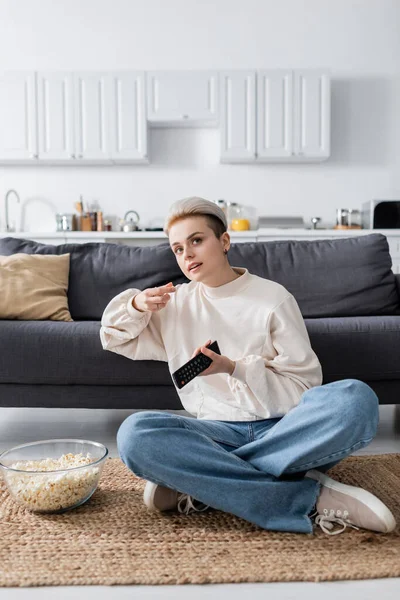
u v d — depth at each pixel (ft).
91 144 15.46
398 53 16.48
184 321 4.88
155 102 15.38
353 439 3.89
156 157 16.63
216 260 4.64
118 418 7.77
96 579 3.34
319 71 15.33
